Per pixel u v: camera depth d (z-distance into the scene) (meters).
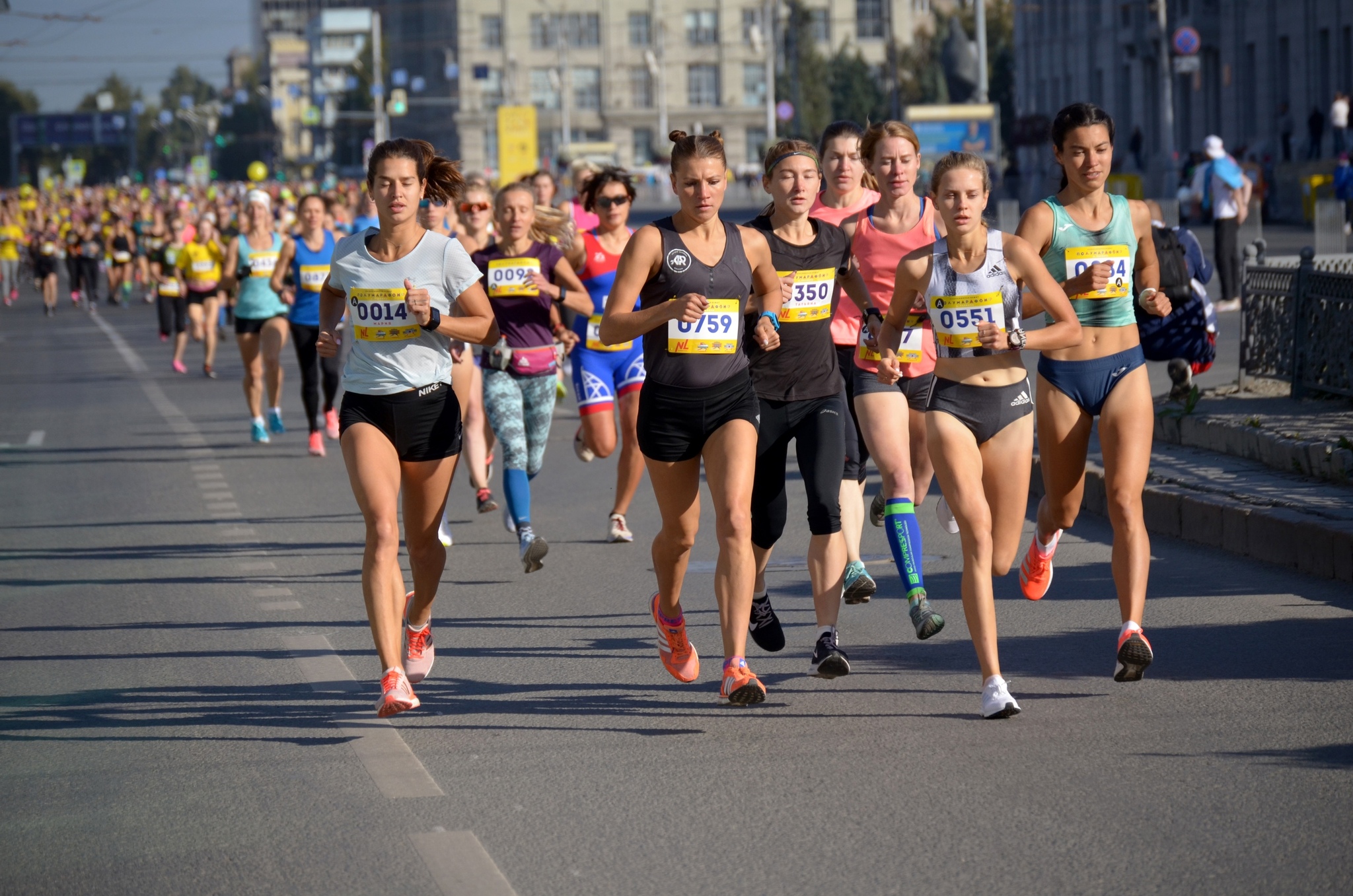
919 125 135.12
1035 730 17.23
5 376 70.75
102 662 21.83
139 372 71.19
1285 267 37.09
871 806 15.04
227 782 16.41
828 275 19.73
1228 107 153.50
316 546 30.64
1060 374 19.62
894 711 18.20
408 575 27.34
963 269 18.31
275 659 21.78
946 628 22.33
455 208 35.25
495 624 23.48
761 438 19.67
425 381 18.61
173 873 13.95
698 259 17.92
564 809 15.27
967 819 14.59
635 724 18.06
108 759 17.36
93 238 130.75
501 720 18.41
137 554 30.34
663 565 18.86
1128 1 177.88
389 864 13.98
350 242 18.81
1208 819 14.38
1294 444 29.34
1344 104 116.88
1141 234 19.84
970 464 18.08
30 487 39.62
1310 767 15.63
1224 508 26.39
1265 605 22.53
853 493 21.06
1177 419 33.78
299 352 42.84
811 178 19.45
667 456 18.22
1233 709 17.66
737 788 15.68
